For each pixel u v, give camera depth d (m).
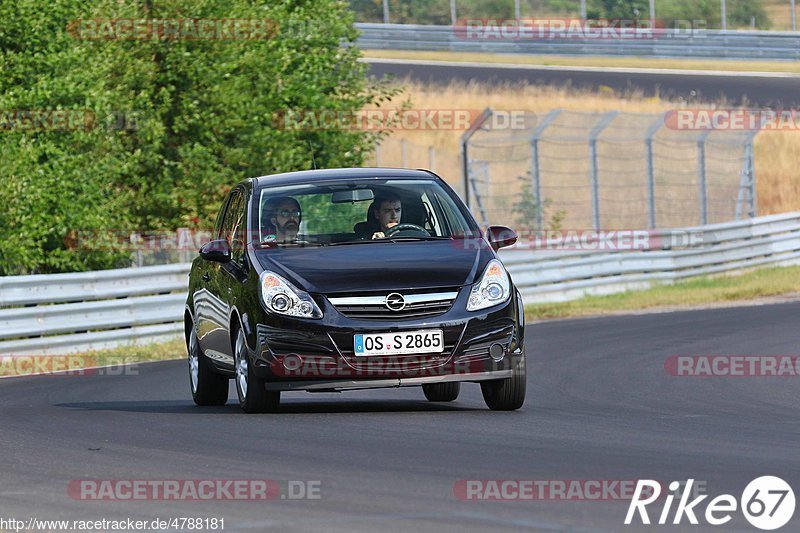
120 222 73.88
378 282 30.70
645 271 86.94
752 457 24.33
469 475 22.34
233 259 34.44
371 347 30.23
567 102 139.50
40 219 68.50
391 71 149.62
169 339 64.06
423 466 23.41
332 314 30.44
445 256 31.92
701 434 27.95
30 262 68.88
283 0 86.25
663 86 148.38
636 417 31.56
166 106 77.75
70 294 60.28
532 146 93.38
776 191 131.50
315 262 31.72
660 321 66.06
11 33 71.88
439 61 160.25
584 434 27.83
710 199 124.75
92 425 31.75
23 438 29.53
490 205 116.88
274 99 83.25
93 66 73.25
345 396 39.91
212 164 78.94
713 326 61.66
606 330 62.06
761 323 62.31
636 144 130.38
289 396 40.50
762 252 96.44
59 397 42.31
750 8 183.00
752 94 145.38
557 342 56.91
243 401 32.56
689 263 89.44
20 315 57.88
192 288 39.06
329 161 85.06
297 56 85.25
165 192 78.62
